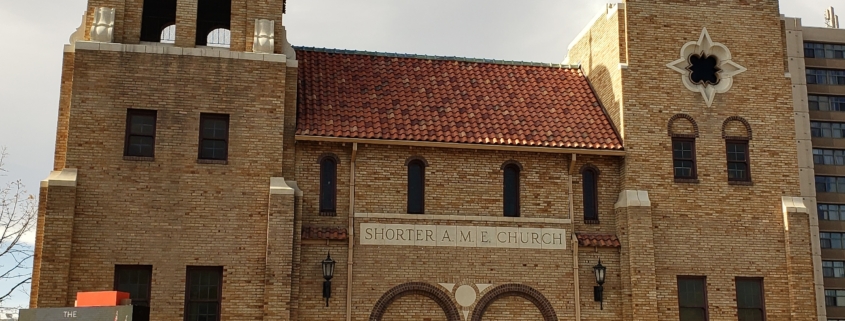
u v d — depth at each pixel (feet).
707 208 87.35
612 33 91.86
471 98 90.99
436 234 82.69
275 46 82.84
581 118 90.89
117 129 77.87
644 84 88.94
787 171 89.86
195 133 79.05
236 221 78.13
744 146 90.12
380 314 80.23
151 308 75.41
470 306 81.97
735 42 92.02
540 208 85.46
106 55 78.84
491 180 85.10
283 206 78.18
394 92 89.30
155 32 90.74
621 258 85.35
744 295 86.69
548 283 83.82
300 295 79.10
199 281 77.30
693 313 85.35
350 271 80.07
